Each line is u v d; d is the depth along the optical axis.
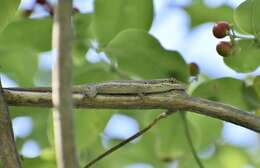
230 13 13.88
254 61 9.02
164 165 13.85
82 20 10.49
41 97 7.93
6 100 7.89
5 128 7.73
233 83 10.02
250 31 8.79
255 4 8.73
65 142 5.68
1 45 10.76
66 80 5.76
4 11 8.41
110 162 13.87
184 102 8.04
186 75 9.56
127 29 9.49
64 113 5.72
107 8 10.01
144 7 10.05
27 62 12.67
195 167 12.40
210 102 8.05
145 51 9.60
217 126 12.22
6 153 7.72
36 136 13.18
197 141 10.80
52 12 10.94
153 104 8.05
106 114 9.90
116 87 8.00
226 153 14.77
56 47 5.77
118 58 9.73
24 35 10.70
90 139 9.93
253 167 15.30
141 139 13.79
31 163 10.04
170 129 10.78
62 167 5.67
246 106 10.17
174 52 9.54
